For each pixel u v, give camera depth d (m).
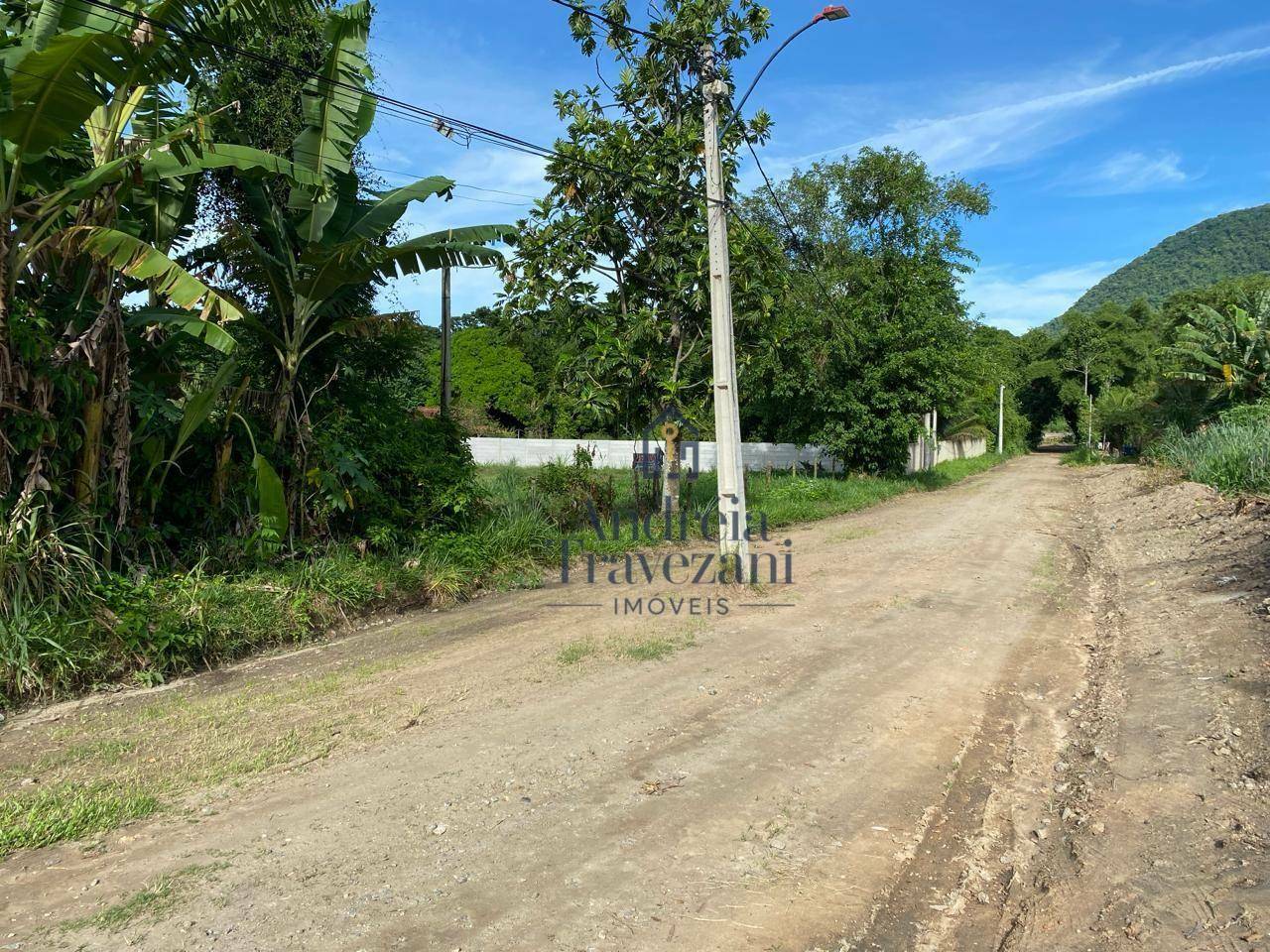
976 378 35.31
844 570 11.30
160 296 8.50
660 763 4.77
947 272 26.33
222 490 8.52
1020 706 5.91
